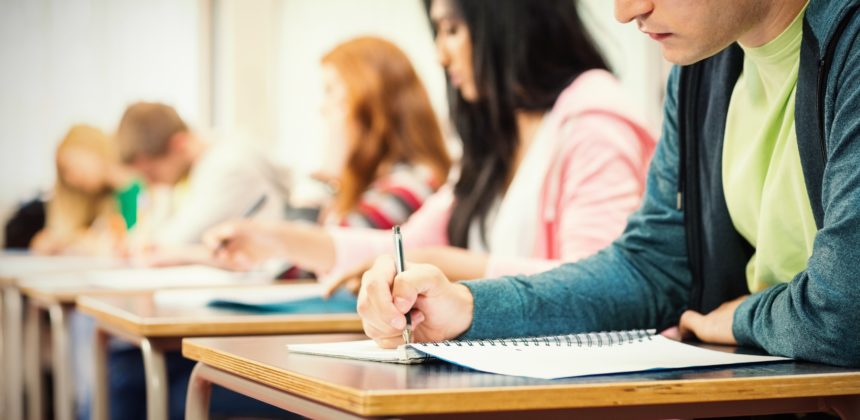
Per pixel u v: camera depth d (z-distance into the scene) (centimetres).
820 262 90
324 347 99
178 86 489
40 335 287
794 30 103
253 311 162
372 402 66
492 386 70
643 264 122
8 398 304
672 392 73
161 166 368
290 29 471
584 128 202
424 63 423
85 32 490
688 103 122
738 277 121
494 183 223
